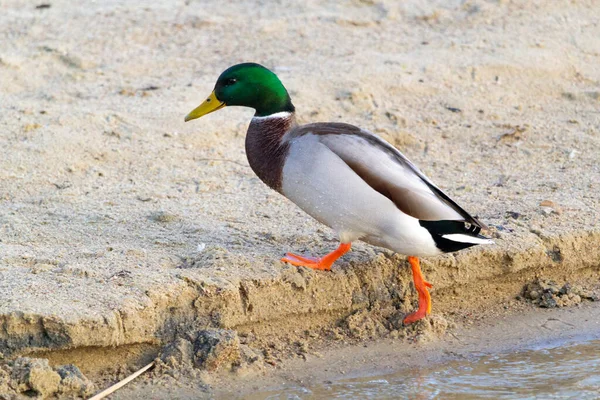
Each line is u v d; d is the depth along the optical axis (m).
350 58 16.89
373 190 9.26
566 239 11.32
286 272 10.09
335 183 9.33
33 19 17.83
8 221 11.34
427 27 18.31
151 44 17.25
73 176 12.95
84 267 9.96
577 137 14.84
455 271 10.86
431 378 9.59
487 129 15.07
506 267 11.03
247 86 10.23
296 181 9.60
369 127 14.85
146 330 9.36
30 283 9.57
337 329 10.29
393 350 10.05
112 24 17.84
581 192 12.77
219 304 9.68
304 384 9.34
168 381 9.15
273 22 18.12
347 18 18.41
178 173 13.19
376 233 9.56
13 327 8.90
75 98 15.17
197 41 17.42
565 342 10.39
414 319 10.33
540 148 14.47
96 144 13.74
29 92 15.39
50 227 11.25
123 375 9.22
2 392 8.61
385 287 10.54
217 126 14.58
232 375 9.34
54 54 16.42
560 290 11.23
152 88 15.66
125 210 11.87
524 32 18.11
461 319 10.76
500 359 10.02
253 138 10.17
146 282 9.68
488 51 17.38
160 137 14.12
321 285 10.20
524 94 16.38
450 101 15.91
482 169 13.76
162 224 11.45
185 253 10.59
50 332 8.93
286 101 10.23
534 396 9.33
